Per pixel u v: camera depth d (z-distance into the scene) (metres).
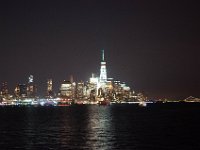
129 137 110.44
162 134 117.88
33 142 98.81
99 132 126.12
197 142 96.75
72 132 126.00
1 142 99.00
